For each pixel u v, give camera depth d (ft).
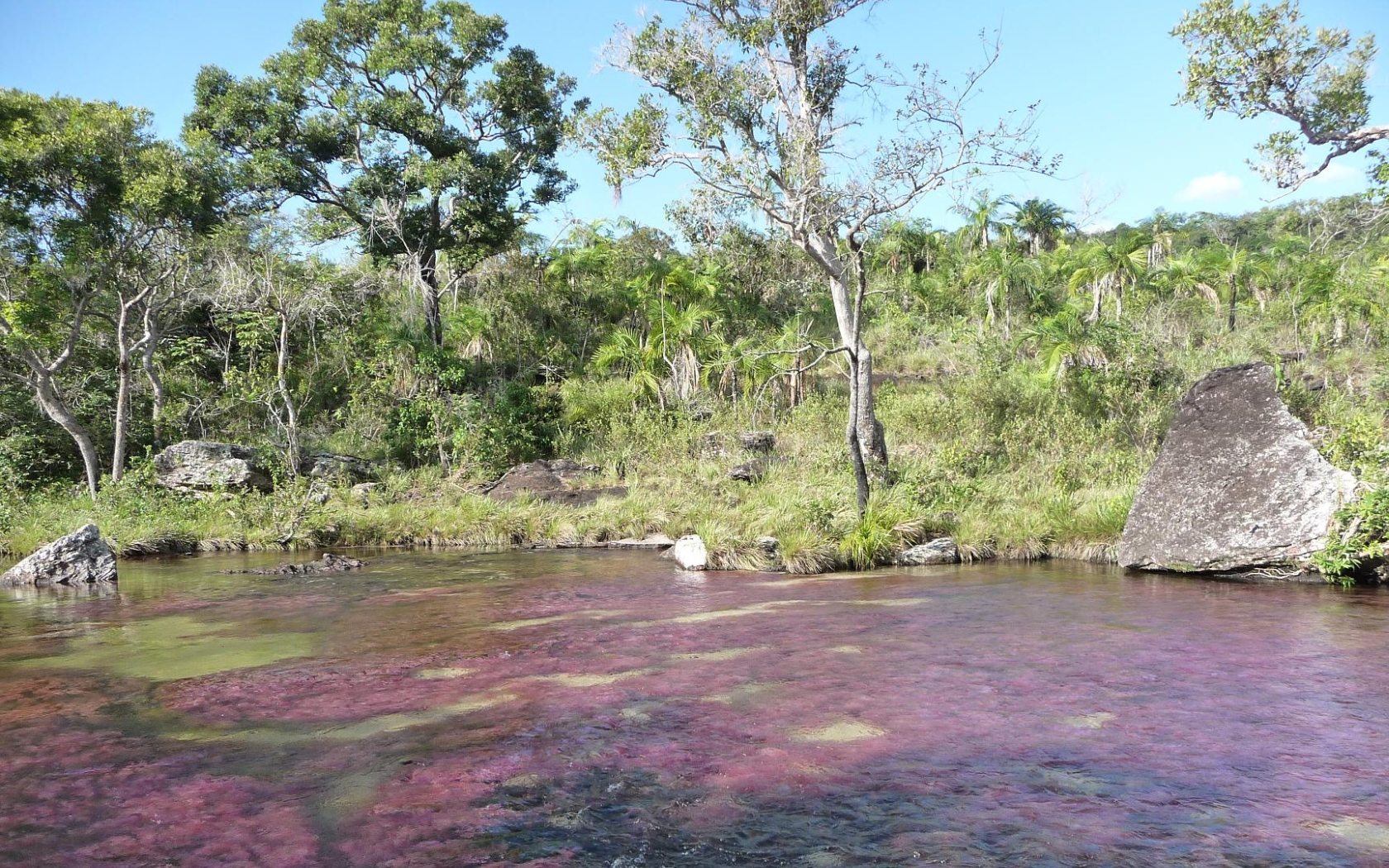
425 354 81.35
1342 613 25.43
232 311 79.25
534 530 52.06
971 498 46.50
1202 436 35.32
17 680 20.42
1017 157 46.11
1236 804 11.74
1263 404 34.19
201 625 27.09
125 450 72.69
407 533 52.54
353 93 94.89
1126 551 36.04
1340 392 65.77
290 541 51.31
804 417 73.15
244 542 51.29
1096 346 76.33
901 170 46.16
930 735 14.88
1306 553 31.07
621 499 56.34
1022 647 21.58
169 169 62.64
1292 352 100.37
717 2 55.57
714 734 15.20
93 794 13.04
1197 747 13.98
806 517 42.73
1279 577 31.99
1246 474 33.53
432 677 19.86
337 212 104.73
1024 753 13.91
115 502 56.70
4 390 70.44
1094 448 57.11
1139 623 24.34
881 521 41.65
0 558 47.65
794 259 67.92
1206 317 120.78
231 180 68.85
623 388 85.25
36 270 60.70
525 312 106.93
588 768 13.69
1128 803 11.85
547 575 37.83
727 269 71.82
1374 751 13.67
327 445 79.46
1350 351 96.84
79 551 37.73
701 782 12.98
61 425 66.74
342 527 52.95
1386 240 135.64
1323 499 31.35
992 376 71.77
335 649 23.20
